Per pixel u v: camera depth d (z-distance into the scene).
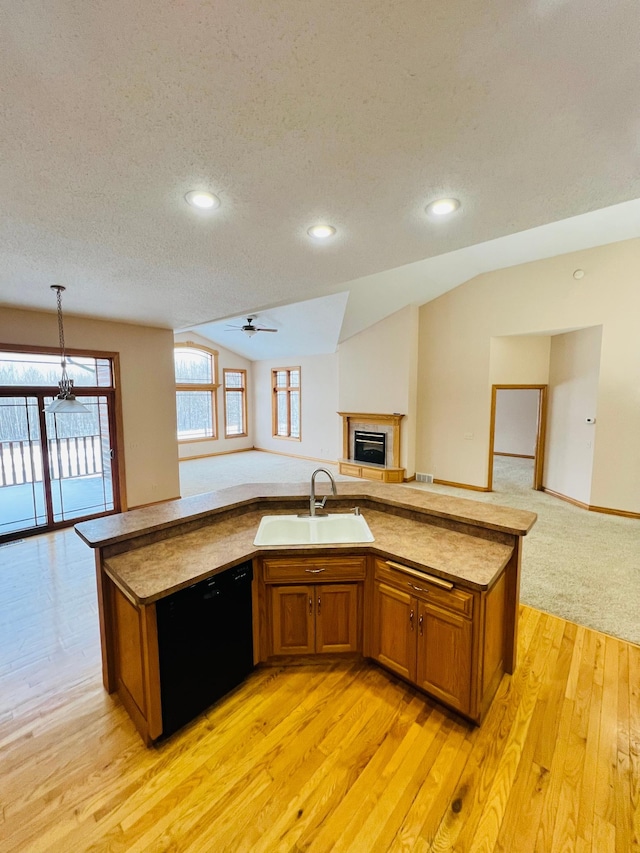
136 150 1.52
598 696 2.20
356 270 3.04
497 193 1.88
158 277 3.19
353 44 1.07
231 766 1.80
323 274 3.13
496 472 8.23
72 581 3.56
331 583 2.34
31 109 1.27
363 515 2.84
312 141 1.48
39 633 2.82
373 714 2.08
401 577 2.16
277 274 3.13
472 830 1.52
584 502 5.64
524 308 6.01
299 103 1.28
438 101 1.29
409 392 7.14
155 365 5.68
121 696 2.21
